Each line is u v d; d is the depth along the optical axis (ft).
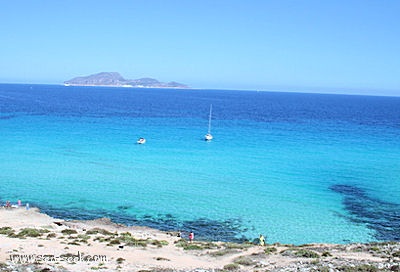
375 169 237.04
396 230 141.90
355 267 82.89
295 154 281.54
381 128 465.47
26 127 388.16
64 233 119.75
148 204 165.27
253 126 459.32
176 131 393.09
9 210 149.38
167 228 140.05
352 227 144.15
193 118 542.98
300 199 176.35
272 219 150.82
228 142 330.54
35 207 158.40
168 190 185.26
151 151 280.51
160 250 107.55
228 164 243.60
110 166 230.48
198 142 326.85
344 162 256.32
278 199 175.73
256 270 84.99
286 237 133.90
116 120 484.74
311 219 151.53
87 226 134.72
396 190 192.75
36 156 252.62
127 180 201.16
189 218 150.30
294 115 648.79
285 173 224.12
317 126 474.90
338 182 206.49
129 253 100.89
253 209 161.68
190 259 99.96
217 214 155.22
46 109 613.52
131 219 148.46
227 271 83.87
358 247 112.98
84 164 233.76
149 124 449.89
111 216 151.12
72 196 173.68
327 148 309.22
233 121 513.86
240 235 134.72
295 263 91.76
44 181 195.93
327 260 93.97
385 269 82.28
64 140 317.01
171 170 224.53
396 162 257.96
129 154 267.18
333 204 170.19
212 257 103.24
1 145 287.89
